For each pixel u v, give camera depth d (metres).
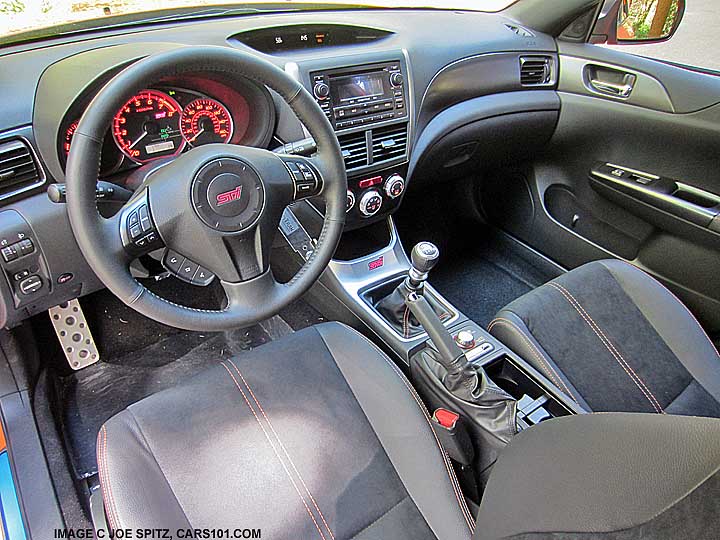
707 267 1.68
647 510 0.52
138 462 1.00
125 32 1.33
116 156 1.24
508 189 2.22
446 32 1.72
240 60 0.95
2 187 1.12
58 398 1.67
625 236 1.90
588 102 1.87
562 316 1.37
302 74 1.40
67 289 1.29
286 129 1.41
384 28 1.62
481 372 1.23
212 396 1.12
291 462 1.04
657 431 0.58
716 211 1.60
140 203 0.94
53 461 1.49
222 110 1.32
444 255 2.33
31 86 1.12
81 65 1.14
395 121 1.58
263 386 1.14
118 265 0.92
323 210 1.59
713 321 1.74
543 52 1.87
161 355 1.84
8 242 1.14
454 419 1.12
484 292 2.18
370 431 1.08
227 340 1.90
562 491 0.64
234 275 1.00
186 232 0.95
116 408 1.67
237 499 0.99
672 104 1.68
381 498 1.00
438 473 1.03
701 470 0.49
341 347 1.22
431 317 1.25
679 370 1.31
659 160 1.76
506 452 0.85
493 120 1.82
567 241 2.08
